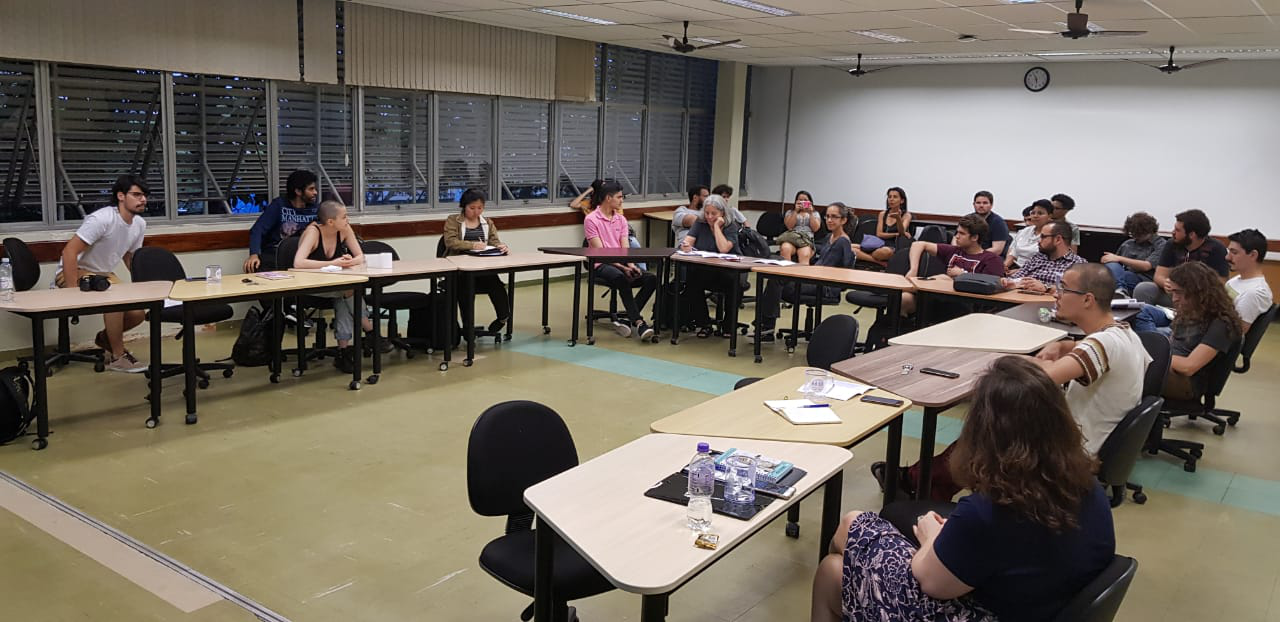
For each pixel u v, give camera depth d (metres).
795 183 11.88
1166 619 2.94
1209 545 3.54
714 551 1.93
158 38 6.04
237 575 3.00
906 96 10.83
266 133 6.93
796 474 2.37
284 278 5.12
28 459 3.97
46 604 2.76
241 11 6.47
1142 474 4.36
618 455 2.50
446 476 3.96
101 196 6.08
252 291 4.68
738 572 3.18
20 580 2.90
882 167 11.15
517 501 2.56
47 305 4.06
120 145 6.12
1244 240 4.91
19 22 5.37
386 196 7.98
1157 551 3.47
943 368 3.48
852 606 2.03
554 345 6.66
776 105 11.87
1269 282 8.77
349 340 5.69
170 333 6.34
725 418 2.86
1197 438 4.96
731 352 6.50
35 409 4.23
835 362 3.84
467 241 6.52
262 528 3.37
